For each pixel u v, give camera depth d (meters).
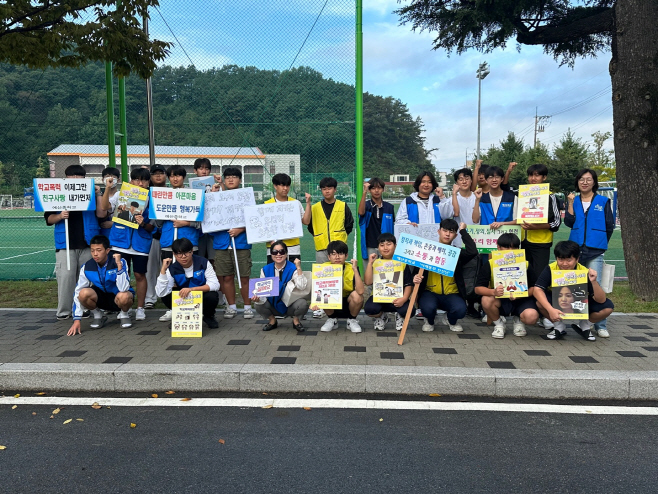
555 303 4.69
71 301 5.82
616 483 2.63
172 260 5.32
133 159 8.44
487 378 3.85
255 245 13.96
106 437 3.17
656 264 6.57
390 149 49.59
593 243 5.34
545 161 34.12
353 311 5.25
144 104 8.16
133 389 3.99
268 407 3.64
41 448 3.03
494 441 3.10
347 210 5.86
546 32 8.32
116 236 5.77
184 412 3.56
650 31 6.39
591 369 4.00
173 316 5.03
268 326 5.30
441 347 4.67
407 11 8.67
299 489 2.58
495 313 5.02
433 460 2.87
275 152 7.54
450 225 4.93
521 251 4.88
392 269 5.12
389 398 3.82
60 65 7.21
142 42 6.68
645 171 6.57
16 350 4.56
